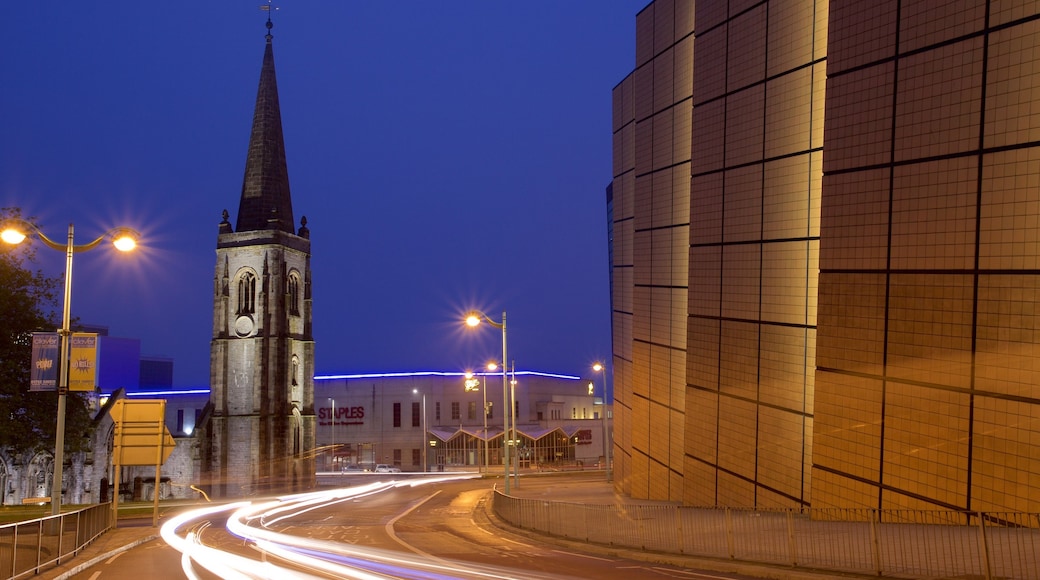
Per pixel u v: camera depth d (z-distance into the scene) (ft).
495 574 67.82
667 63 153.17
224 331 332.60
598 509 95.61
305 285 352.28
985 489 77.56
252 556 88.58
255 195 342.03
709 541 80.94
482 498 199.21
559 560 79.46
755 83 117.19
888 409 87.92
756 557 70.08
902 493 85.92
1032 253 74.74
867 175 91.56
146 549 102.06
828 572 61.16
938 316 82.89
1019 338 75.46
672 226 151.02
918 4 85.97
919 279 85.05
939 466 82.02
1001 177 77.51
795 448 107.45
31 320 227.20
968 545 62.18
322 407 429.79
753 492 115.34
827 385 95.81
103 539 111.86
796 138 109.09
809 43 106.93
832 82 96.27
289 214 349.41
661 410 154.92
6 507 207.21
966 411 79.71
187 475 321.93
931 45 84.53
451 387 419.95
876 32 90.89
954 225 81.76
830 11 96.78
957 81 81.82
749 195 118.01
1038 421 73.41
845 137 94.38
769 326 113.19
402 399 415.85
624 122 192.44
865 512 90.02
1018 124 76.13
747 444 116.88
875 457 89.25
